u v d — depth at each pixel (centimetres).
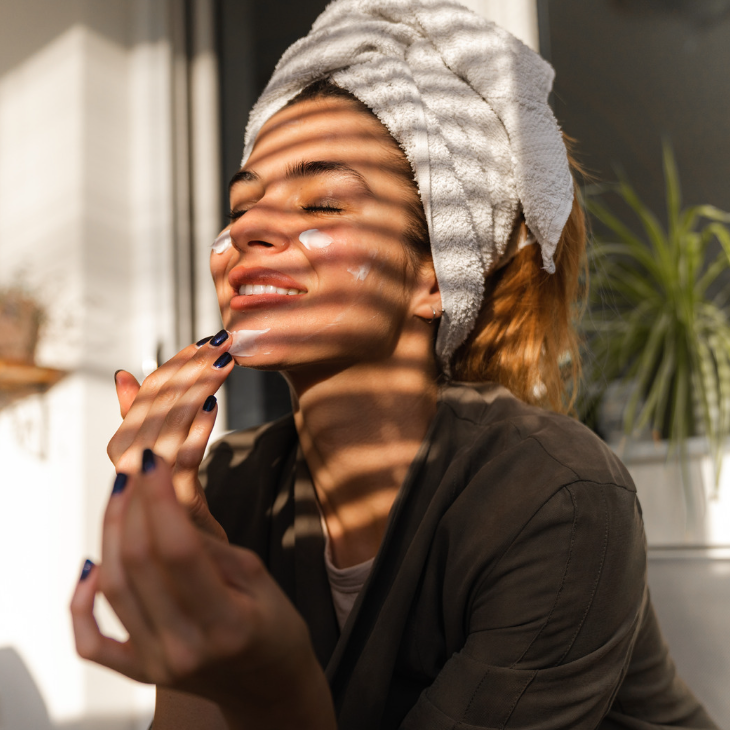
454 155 65
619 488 56
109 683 160
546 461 57
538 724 51
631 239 157
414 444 65
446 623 57
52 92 180
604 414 150
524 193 67
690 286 146
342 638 56
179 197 181
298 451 72
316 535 67
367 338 59
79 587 33
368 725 54
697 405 137
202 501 49
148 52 183
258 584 30
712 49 175
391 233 61
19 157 187
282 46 181
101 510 166
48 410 171
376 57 66
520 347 76
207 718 50
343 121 62
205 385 50
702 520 125
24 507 172
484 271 69
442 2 71
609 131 176
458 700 51
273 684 31
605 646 53
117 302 175
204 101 186
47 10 184
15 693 164
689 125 176
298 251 58
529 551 52
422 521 58
